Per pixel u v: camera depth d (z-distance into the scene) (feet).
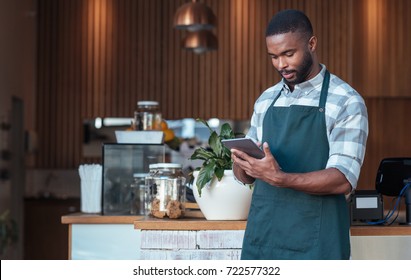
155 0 38.96
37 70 38.93
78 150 38.99
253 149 9.81
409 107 37.52
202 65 39.11
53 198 35.12
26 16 36.73
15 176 35.70
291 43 9.92
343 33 38.34
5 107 32.50
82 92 38.96
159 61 39.04
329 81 10.40
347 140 10.08
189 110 39.04
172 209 12.96
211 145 12.59
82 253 16.51
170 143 19.92
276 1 38.81
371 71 36.73
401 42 36.58
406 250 12.84
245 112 38.96
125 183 17.11
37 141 38.70
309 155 10.24
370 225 13.56
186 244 12.01
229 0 38.96
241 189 12.19
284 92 10.79
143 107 18.21
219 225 12.03
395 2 36.70
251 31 38.93
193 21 26.17
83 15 38.93
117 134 17.67
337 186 9.85
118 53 38.96
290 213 10.27
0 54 31.50
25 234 35.01
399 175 13.75
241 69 38.99
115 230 16.53
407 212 13.74
